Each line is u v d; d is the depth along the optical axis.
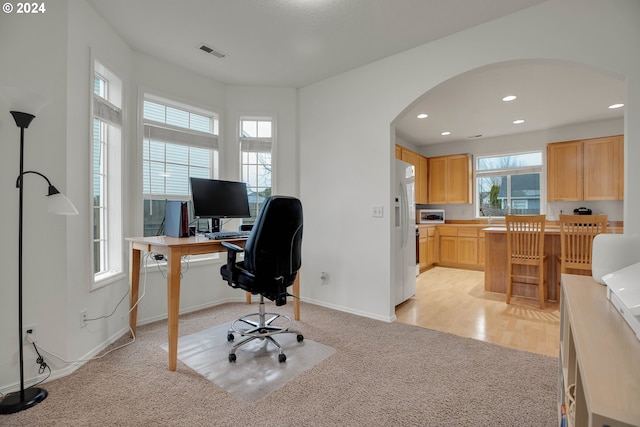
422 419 1.53
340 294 3.29
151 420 1.52
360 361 2.13
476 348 2.35
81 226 2.09
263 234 2.15
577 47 2.09
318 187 3.49
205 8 2.26
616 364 0.60
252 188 3.71
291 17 2.37
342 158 3.29
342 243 3.28
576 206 5.20
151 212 3.01
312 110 3.56
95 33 2.26
